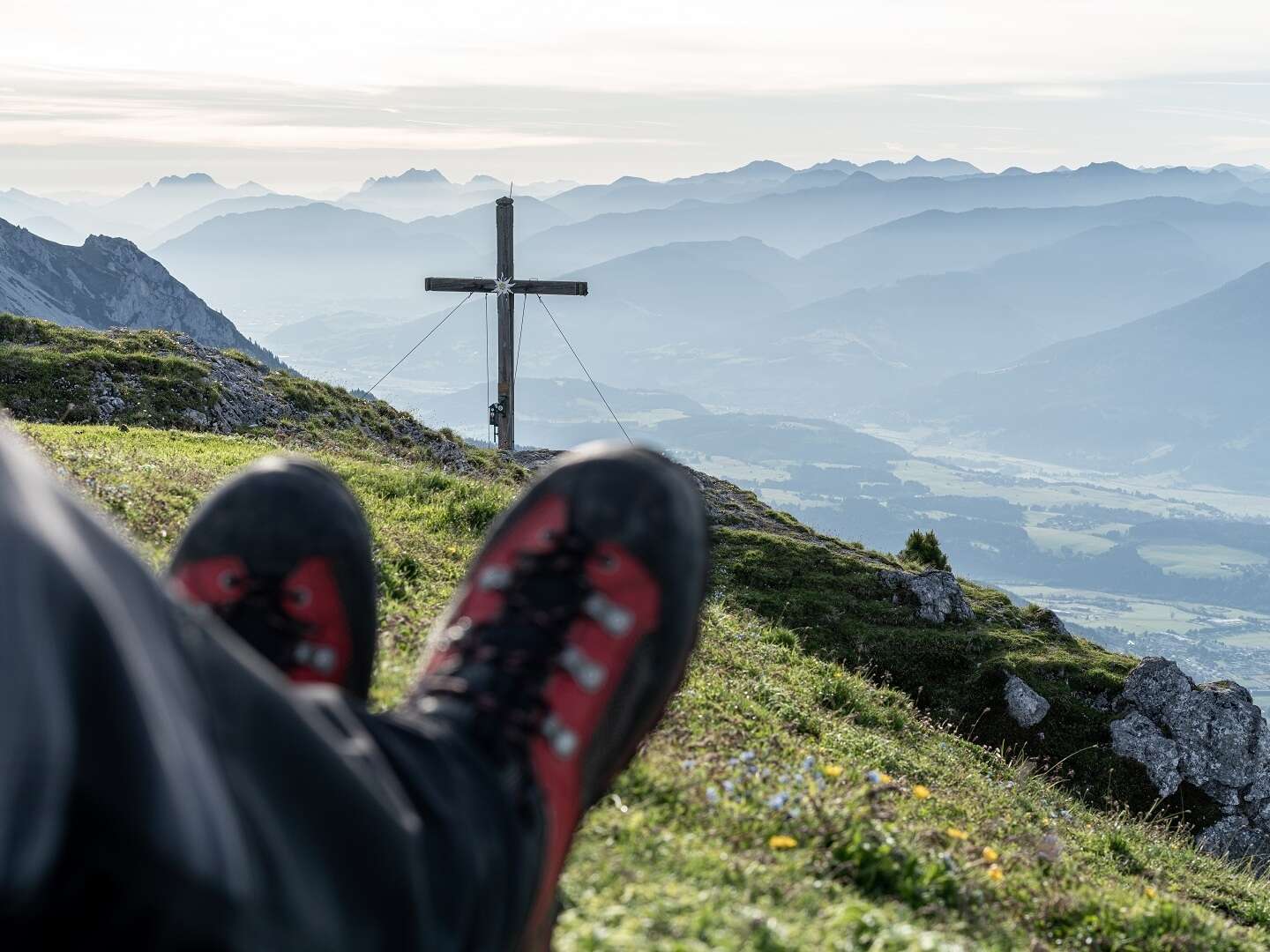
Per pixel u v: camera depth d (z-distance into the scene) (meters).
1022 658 24.91
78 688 0.94
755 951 3.68
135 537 8.98
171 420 27.83
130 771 0.96
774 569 28.27
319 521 3.06
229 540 2.99
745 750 8.10
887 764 11.70
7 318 30.83
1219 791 22.20
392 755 1.68
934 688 24.00
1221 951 6.89
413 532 14.85
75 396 27.41
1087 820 15.04
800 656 17.38
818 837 5.70
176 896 0.98
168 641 1.11
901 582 27.72
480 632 2.50
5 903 0.85
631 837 4.63
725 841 5.30
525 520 2.81
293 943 1.18
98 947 0.94
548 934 2.55
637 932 3.50
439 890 1.59
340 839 1.33
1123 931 6.62
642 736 2.78
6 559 0.90
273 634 2.88
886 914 4.79
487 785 1.93
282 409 31.48
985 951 4.92
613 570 2.69
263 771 1.23
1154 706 23.27
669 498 2.86
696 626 2.89
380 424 33.81
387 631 7.84
